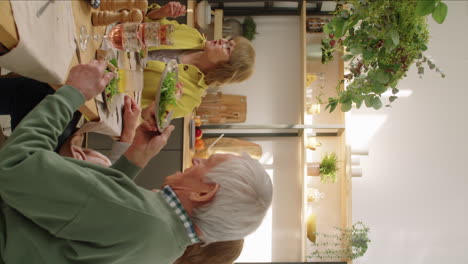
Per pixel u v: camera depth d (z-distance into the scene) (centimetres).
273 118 389
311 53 380
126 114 174
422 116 370
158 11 226
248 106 390
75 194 87
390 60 136
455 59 370
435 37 372
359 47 134
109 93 144
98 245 91
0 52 95
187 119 322
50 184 86
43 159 86
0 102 153
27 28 93
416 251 361
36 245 90
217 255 117
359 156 370
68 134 165
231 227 101
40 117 92
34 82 156
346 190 349
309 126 358
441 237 361
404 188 366
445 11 96
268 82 393
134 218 92
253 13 393
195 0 355
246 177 103
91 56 139
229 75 234
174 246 100
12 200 87
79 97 99
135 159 136
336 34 135
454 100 369
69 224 88
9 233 90
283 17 397
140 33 151
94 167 96
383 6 125
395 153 369
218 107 382
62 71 112
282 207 377
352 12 132
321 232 365
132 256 95
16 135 89
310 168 360
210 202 101
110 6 158
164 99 163
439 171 365
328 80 382
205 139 383
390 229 364
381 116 371
